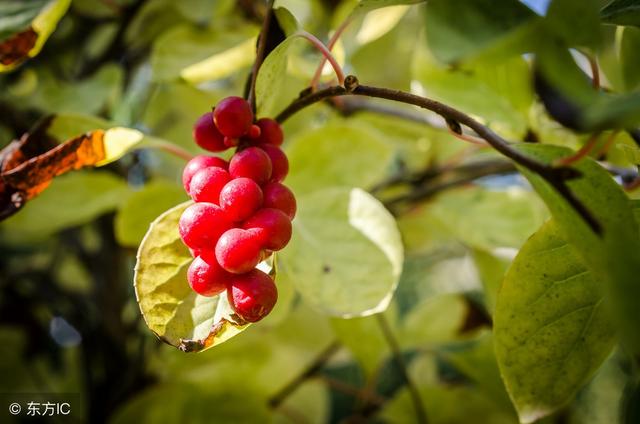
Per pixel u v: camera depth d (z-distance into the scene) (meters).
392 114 0.32
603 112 0.17
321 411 0.40
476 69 0.26
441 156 0.35
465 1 0.20
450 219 0.32
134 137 0.23
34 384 0.40
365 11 0.23
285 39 0.21
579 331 0.21
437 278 0.74
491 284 0.32
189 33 0.28
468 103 0.27
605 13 0.22
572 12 0.18
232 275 0.20
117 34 0.34
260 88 0.21
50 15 0.24
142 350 0.36
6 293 0.40
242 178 0.20
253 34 0.28
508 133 0.27
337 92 0.21
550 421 0.27
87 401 0.38
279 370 0.37
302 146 0.27
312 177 0.27
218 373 0.35
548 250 0.21
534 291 0.21
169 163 0.38
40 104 0.32
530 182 0.20
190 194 0.20
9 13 0.24
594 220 0.19
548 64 0.18
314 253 0.24
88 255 0.40
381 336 0.34
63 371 0.42
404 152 0.37
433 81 0.27
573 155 0.20
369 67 0.36
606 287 0.19
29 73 0.37
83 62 0.37
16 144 0.24
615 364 0.54
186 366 0.36
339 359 0.41
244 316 0.20
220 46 0.28
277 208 0.20
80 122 0.24
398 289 0.74
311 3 0.36
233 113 0.20
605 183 0.20
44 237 0.41
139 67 0.36
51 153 0.22
